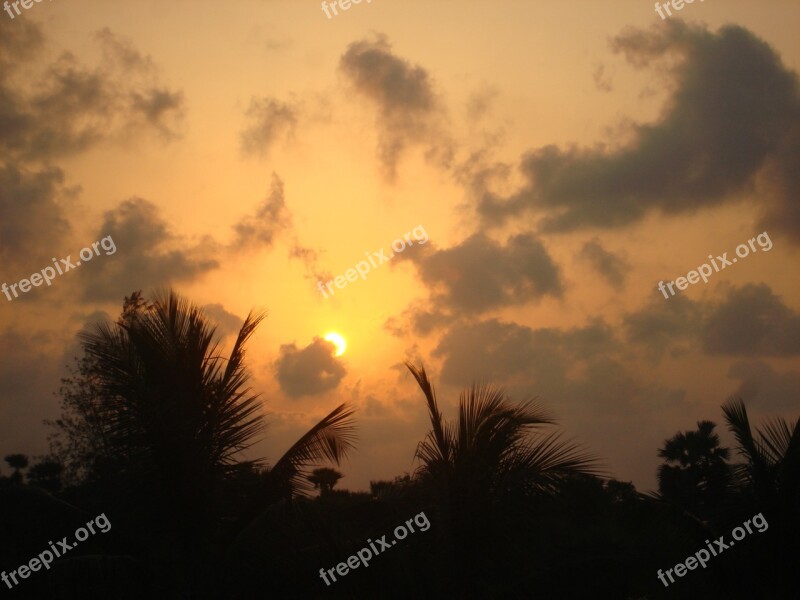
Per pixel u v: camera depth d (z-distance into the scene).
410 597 15.09
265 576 15.45
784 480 17.03
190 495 14.82
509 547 14.43
